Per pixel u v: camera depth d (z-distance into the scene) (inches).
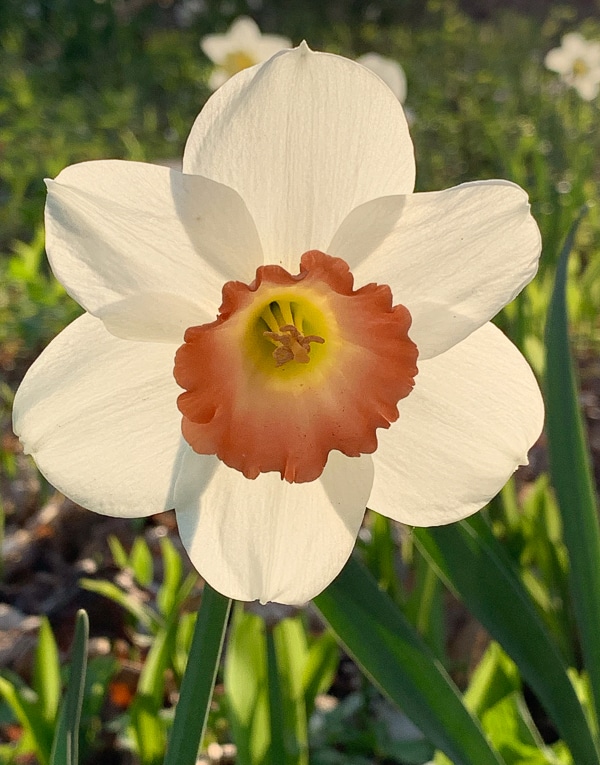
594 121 42.0
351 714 11.8
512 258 7.0
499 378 7.5
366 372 7.6
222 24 65.5
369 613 8.0
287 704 9.7
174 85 52.4
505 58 59.1
